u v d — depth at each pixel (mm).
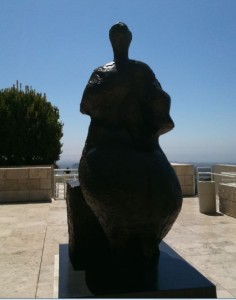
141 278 2285
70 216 2887
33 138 19734
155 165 2307
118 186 2209
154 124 2490
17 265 4379
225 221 6816
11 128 19312
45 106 20766
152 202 2209
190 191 10656
